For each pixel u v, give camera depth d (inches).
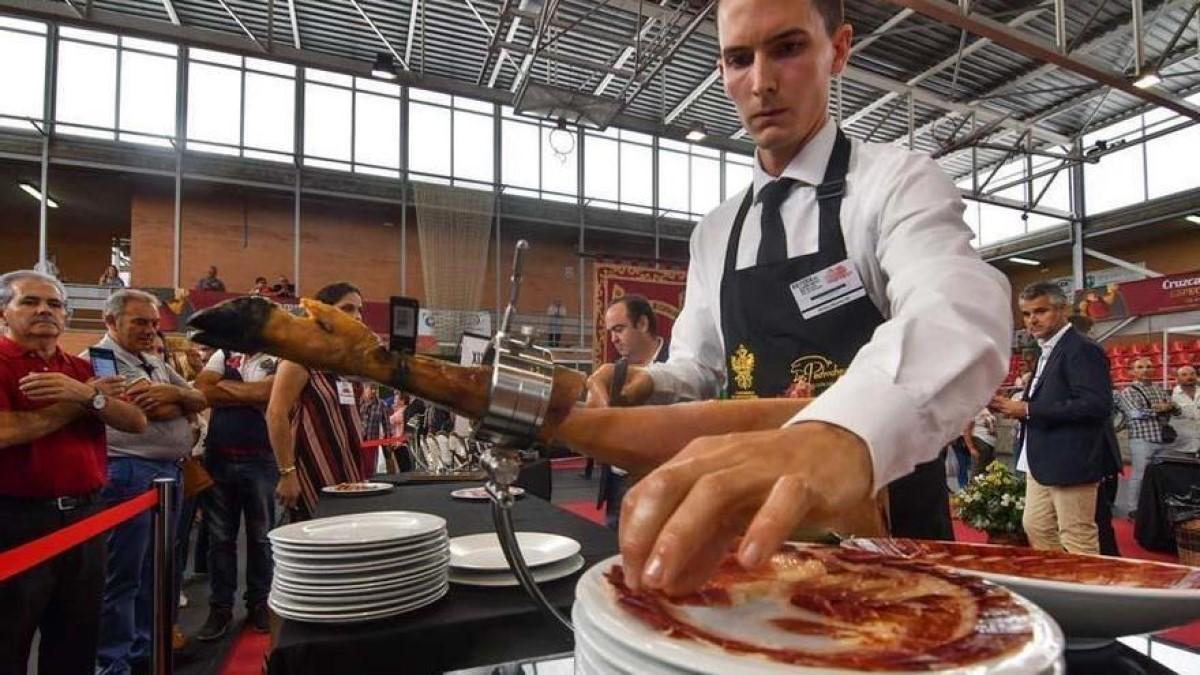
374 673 31.2
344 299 97.7
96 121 422.3
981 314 17.8
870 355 16.2
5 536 70.1
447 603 35.4
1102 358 98.7
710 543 11.2
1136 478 193.9
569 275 549.0
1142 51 240.5
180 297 393.1
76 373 84.5
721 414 16.2
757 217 35.6
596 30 333.4
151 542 95.6
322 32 395.2
